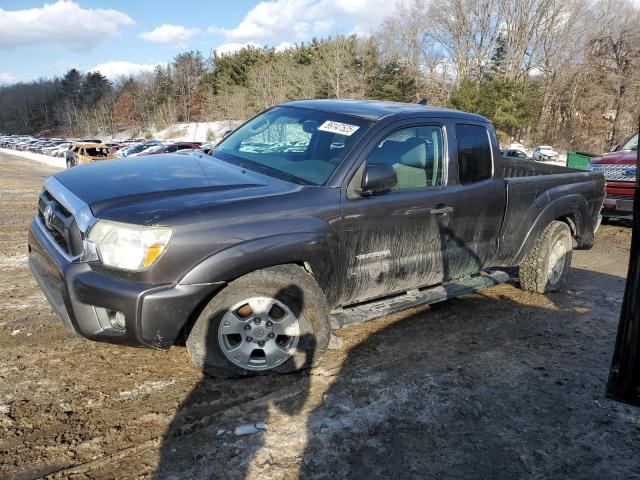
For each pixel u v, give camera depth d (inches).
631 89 1894.7
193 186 130.6
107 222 114.8
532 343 167.0
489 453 110.2
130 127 3956.7
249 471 100.7
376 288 151.8
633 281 81.7
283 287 128.7
